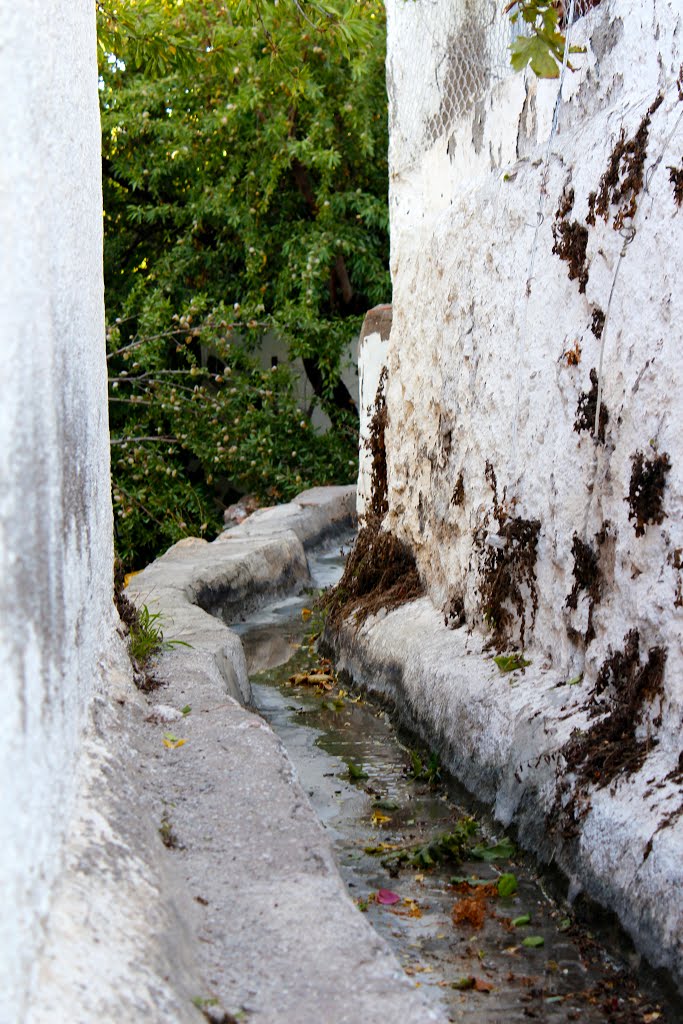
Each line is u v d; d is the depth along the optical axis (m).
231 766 3.02
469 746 4.01
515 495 4.15
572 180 3.75
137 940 1.82
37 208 1.90
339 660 5.81
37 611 1.70
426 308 5.42
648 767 3.06
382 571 5.98
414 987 2.01
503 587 4.27
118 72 12.59
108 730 2.81
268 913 2.27
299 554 8.05
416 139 5.75
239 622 6.89
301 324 12.03
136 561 12.56
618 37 3.62
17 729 1.45
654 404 3.18
